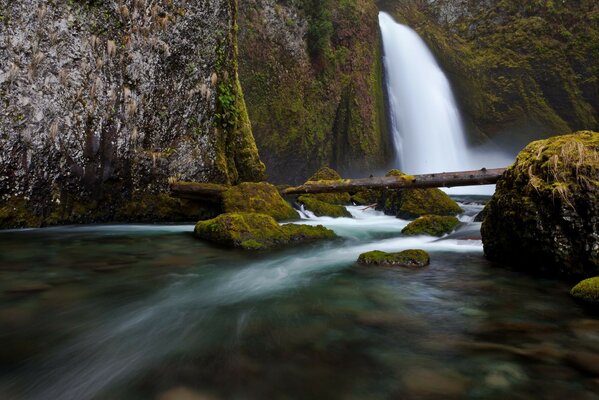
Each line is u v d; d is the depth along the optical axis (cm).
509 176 471
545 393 193
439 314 310
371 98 2464
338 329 282
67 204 808
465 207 1263
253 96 1942
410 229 744
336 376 214
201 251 575
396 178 916
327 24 2184
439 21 3262
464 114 2952
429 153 2741
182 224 903
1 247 592
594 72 2778
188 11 1003
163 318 308
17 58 741
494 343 253
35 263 491
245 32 1920
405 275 434
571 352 238
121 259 521
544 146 451
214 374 219
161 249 589
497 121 2934
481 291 370
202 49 1041
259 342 262
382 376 213
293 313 318
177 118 978
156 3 936
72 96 801
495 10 3041
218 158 1059
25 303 338
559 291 367
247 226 642
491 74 2950
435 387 201
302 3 2181
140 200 906
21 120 741
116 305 337
